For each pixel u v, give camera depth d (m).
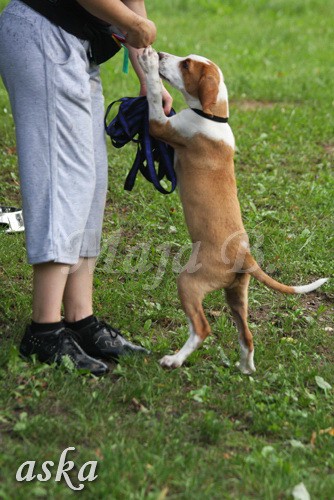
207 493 4.82
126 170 10.98
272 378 6.48
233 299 6.60
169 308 7.57
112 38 6.15
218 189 6.55
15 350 6.14
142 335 7.11
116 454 5.04
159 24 23.88
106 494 4.67
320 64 19.52
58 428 5.34
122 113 6.65
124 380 6.17
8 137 11.88
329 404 6.29
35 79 5.77
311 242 9.23
